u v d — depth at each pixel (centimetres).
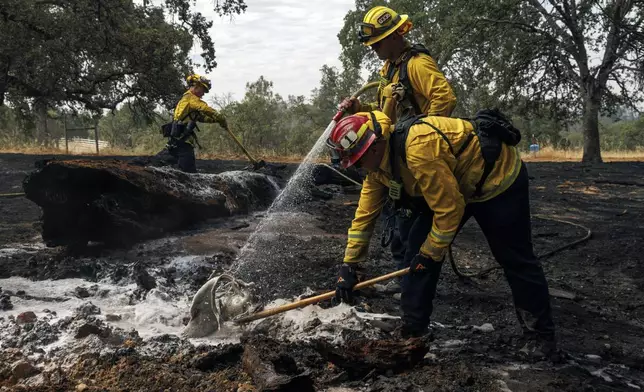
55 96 1859
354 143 312
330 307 421
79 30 1755
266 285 484
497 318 432
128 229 577
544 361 349
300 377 275
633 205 1037
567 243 705
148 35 1847
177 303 429
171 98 1998
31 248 611
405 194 334
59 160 547
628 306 478
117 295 438
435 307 456
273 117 3344
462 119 334
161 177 646
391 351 321
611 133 5625
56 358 330
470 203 340
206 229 695
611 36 2319
